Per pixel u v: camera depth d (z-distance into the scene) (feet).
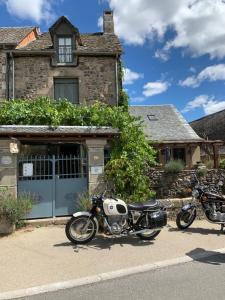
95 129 30.07
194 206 26.40
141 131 33.45
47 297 14.30
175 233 24.85
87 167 29.91
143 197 29.22
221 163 57.41
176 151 65.62
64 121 31.63
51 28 45.32
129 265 18.07
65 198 29.60
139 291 14.52
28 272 17.25
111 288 15.03
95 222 22.44
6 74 43.19
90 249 21.08
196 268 17.37
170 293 14.08
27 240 23.48
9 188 27.63
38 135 28.73
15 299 14.23
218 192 26.63
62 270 17.47
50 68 44.39
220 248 20.98
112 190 28.48
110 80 45.01
